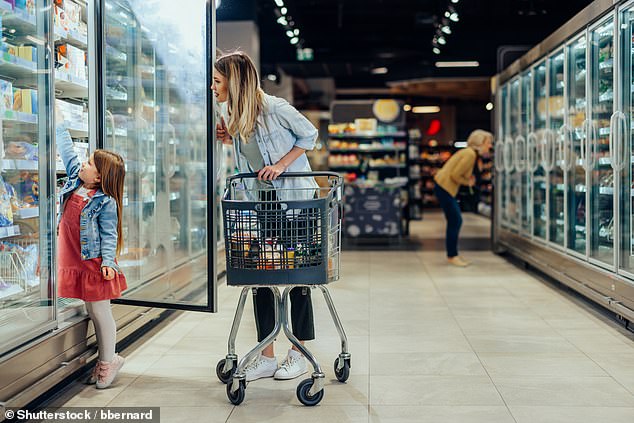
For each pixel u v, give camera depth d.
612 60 4.48
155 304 3.77
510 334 4.29
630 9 4.09
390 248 9.60
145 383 3.33
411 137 15.52
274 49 13.09
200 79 4.22
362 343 4.10
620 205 4.28
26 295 2.88
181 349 3.98
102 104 3.84
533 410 2.90
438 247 9.67
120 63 4.10
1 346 2.61
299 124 3.28
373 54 13.08
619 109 4.25
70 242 3.19
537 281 6.44
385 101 11.24
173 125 4.67
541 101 6.64
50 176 2.98
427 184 21.94
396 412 2.89
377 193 10.46
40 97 2.96
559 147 5.82
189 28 4.20
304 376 3.44
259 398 3.10
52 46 2.98
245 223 2.94
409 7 11.66
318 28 13.05
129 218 4.20
